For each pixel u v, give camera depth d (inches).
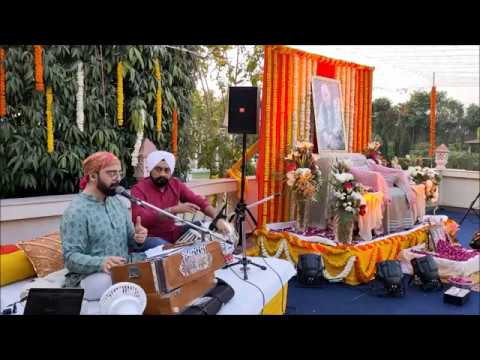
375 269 182.2
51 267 118.5
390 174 221.5
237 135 266.5
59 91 162.7
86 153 173.0
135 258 107.4
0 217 136.5
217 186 217.8
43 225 148.7
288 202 218.7
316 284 176.1
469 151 365.1
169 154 136.6
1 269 113.8
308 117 229.5
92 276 98.8
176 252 98.0
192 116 234.7
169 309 90.0
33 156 155.3
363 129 281.1
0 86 137.3
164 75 196.1
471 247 212.4
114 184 100.0
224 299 103.3
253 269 130.5
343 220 181.0
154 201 135.6
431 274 174.2
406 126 382.0
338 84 249.0
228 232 130.7
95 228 99.4
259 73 269.0
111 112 181.8
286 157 205.9
